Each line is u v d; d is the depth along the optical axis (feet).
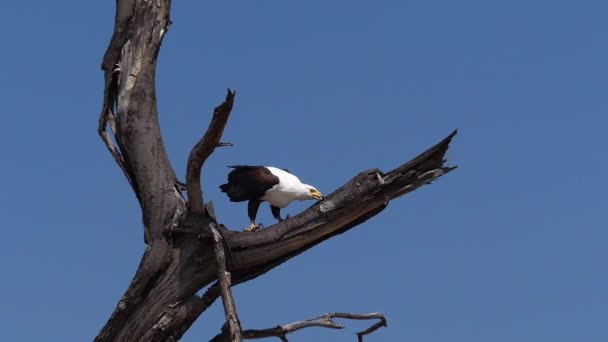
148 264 52.01
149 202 53.67
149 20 57.11
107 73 57.31
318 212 52.08
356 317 54.13
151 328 52.01
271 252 52.85
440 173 50.21
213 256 52.37
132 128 55.47
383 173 51.01
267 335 53.06
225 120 45.80
